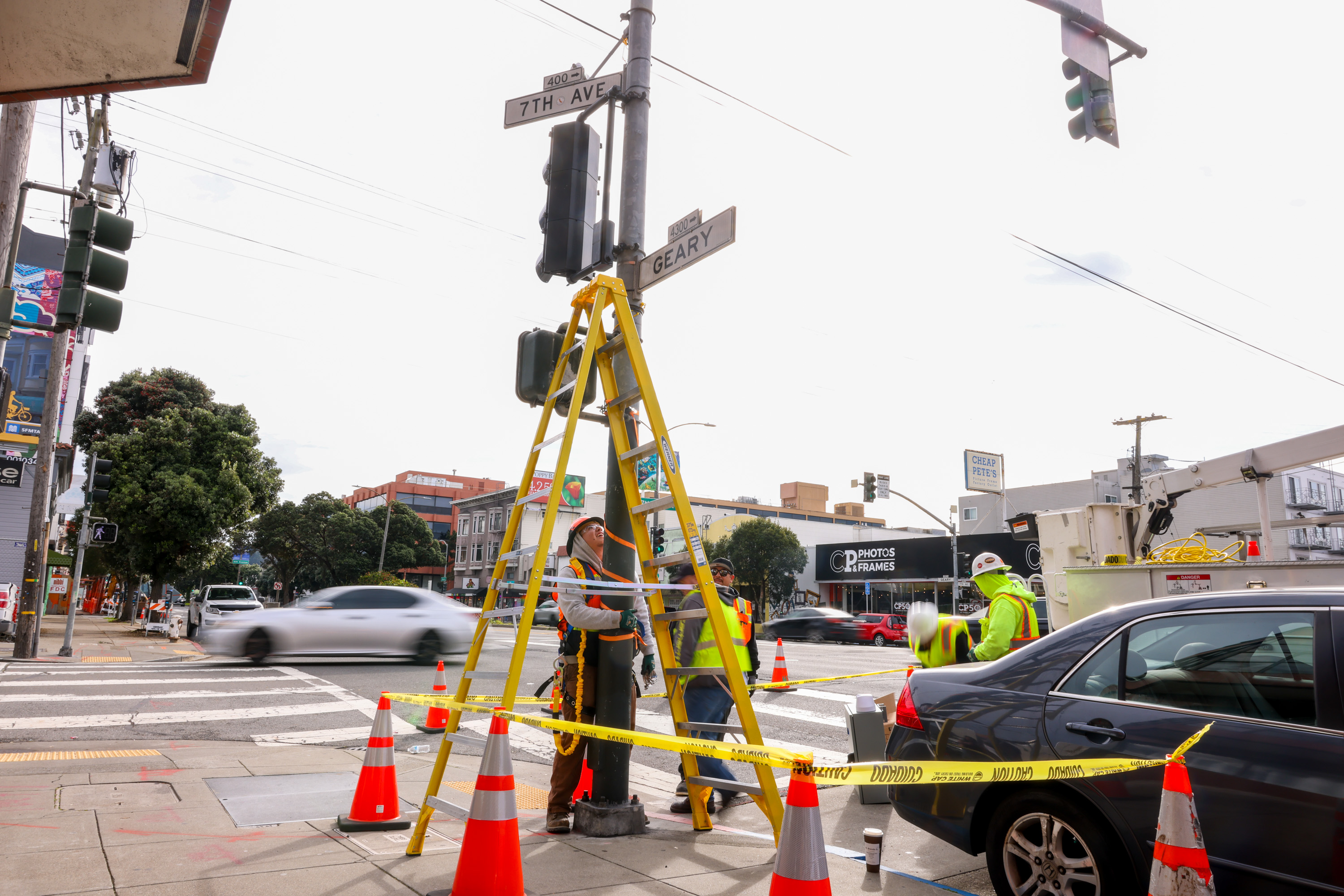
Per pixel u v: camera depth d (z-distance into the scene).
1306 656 2.97
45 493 15.38
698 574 4.07
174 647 19.89
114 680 11.80
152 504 28.02
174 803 5.12
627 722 4.70
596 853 4.20
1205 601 3.35
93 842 4.18
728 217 4.42
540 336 5.02
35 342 32.47
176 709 9.67
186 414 31.09
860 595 56.22
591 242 5.62
